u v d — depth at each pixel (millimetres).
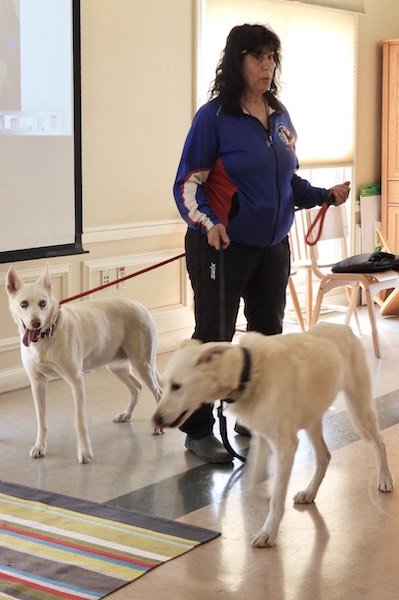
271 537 2857
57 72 4898
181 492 3359
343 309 6496
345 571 2693
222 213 3547
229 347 2701
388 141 7469
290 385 2789
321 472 3225
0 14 4590
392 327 6516
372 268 5641
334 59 6977
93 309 3918
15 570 2680
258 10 6168
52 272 5059
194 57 5789
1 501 3244
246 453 3807
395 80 7375
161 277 5773
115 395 4777
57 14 4863
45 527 3004
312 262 5957
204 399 2689
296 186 3832
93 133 5230
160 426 2643
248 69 3422
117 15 5273
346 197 3803
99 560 2746
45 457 3783
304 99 6734
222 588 2582
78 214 5098
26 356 3723
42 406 3791
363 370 3188
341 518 3094
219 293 3596
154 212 5684
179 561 2752
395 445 3885
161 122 5648
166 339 5820
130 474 3564
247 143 3463
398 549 2844
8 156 4695
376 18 7492
